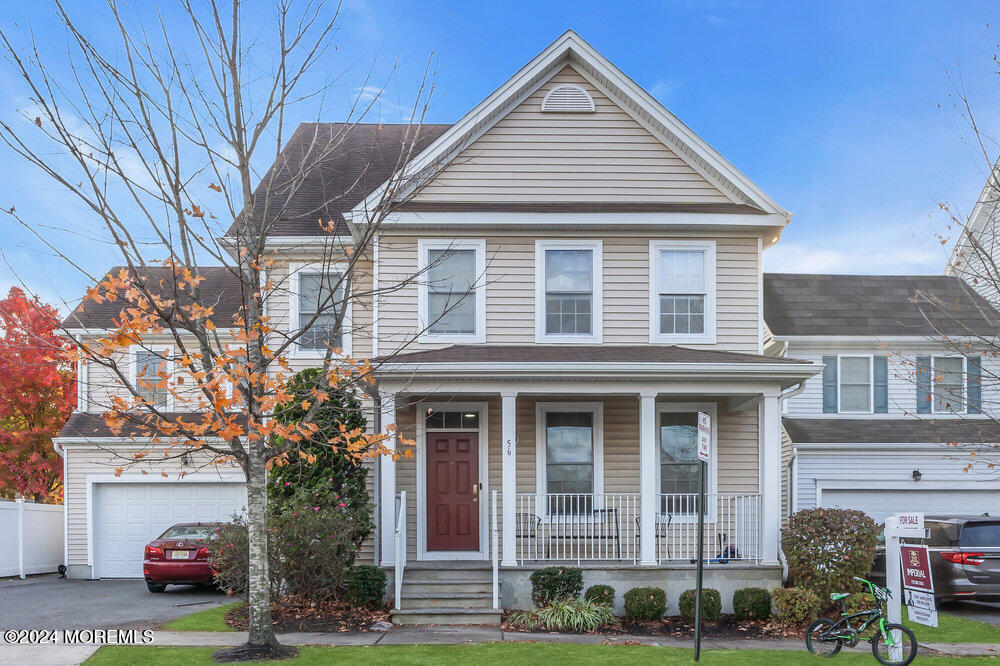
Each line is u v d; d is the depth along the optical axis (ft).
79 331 60.90
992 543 47.03
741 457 49.83
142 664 28.53
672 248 50.75
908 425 63.82
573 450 49.47
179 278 36.29
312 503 43.62
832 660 31.35
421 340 49.62
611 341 50.01
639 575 43.09
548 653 31.45
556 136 51.72
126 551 62.08
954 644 36.01
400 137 62.90
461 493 48.57
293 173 55.88
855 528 41.47
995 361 64.69
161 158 29.40
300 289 52.54
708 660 30.76
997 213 52.75
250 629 30.32
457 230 50.14
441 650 31.91
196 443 28.84
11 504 63.67
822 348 65.46
